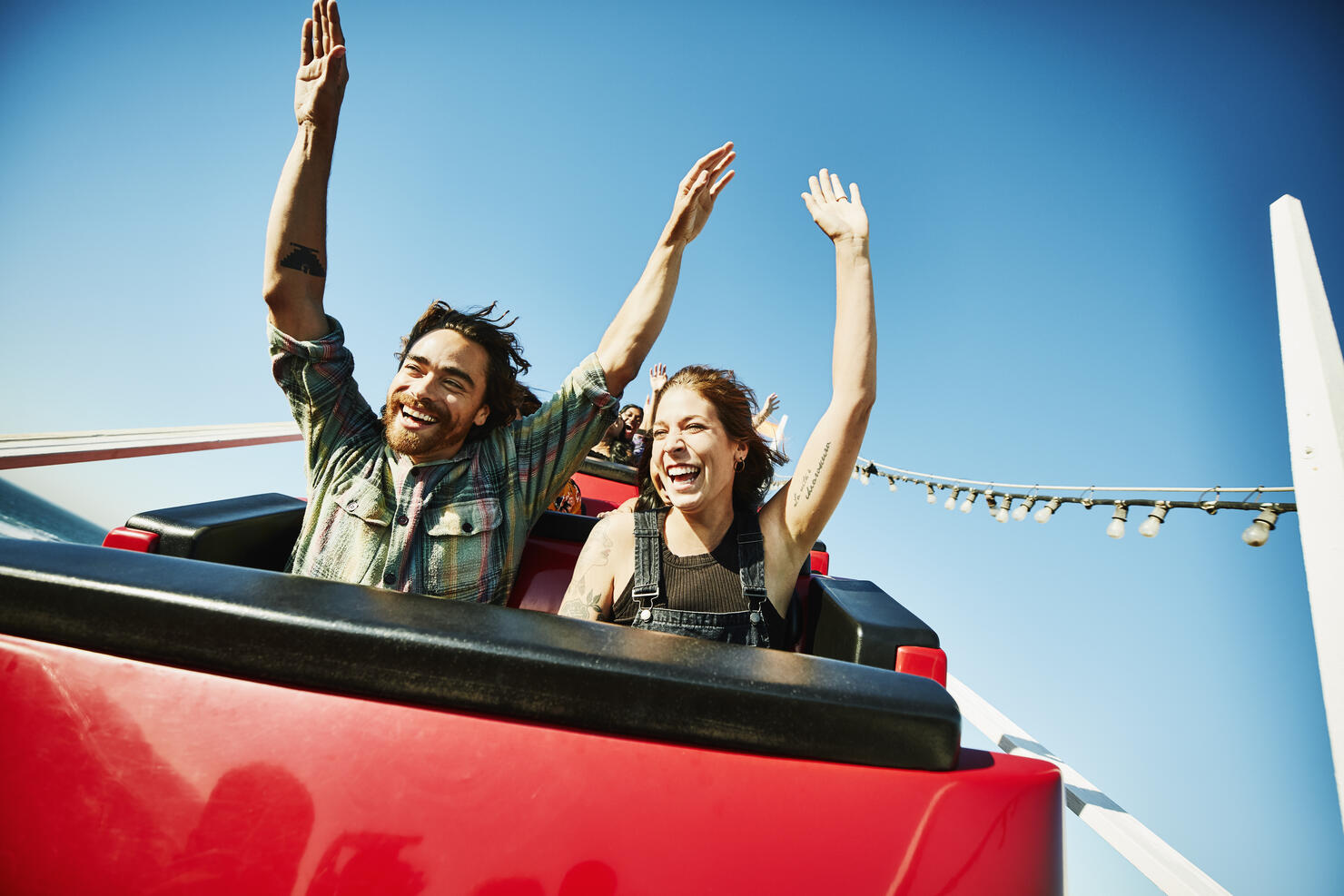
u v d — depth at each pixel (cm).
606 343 180
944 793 65
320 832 61
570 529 181
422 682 64
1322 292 113
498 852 60
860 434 147
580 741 64
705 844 61
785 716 65
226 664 65
